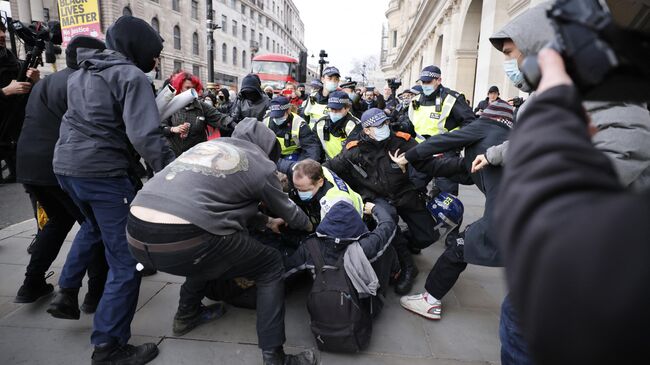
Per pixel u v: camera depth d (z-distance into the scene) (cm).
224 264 177
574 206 45
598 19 54
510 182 55
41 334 225
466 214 500
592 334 39
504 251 54
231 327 239
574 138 52
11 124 304
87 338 222
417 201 309
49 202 249
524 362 125
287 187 278
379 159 299
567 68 58
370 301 222
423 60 2391
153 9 2803
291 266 229
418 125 449
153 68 224
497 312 266
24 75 298
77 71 204
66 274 224
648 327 37
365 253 222
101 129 191
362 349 218
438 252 374
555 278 43
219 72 4062
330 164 321
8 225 429
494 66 930
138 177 217
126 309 196
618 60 52
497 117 220
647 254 38
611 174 50
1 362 199
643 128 112
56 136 227
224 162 178
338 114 387
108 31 206
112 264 199
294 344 225
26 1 2069
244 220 185
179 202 162
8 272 300
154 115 188
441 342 230
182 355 211
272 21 5891
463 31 1279
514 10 830
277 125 405
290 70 1602
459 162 251
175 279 299
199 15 3422
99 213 196
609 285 38
